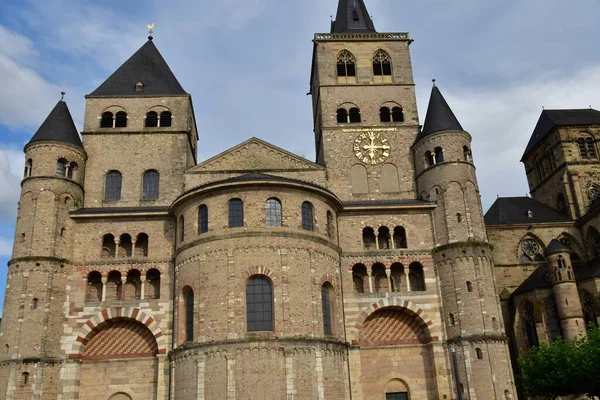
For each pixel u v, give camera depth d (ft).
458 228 184.44
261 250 157.89
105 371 172.24
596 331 161.17
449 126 199.00
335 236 181.06
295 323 152.35
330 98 224.74
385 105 224.74
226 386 143.95
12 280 171.63
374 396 174.70
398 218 191.62
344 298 179.32
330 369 154.92
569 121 264.93
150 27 244.83
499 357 169.27
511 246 231.09
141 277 178.91
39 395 159.94
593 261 223.30
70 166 192.65
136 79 225.97
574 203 246.06
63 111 201.16
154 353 174.09
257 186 165.27
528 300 208.03
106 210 188.55
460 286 177.17
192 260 163.43
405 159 213.46
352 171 211.82
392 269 189.67
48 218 178.70
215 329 151.23
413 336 181.88
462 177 190.80
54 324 169.48
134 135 211.00
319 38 234.17
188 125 216.54
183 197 172.04
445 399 170.60
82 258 180.55
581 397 192.44
